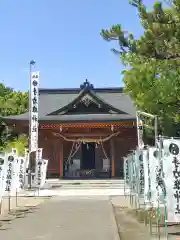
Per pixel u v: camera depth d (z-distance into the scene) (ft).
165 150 31.14
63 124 128.26
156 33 33.58
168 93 50.67
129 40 36.55
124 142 134.41
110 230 39.37
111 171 129.90
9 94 191.72
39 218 49.03
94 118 127.65
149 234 37.14
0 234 37.40
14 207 61.98
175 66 37.58
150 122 71.82
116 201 71.05
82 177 130.62
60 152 131.75
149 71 50.39
